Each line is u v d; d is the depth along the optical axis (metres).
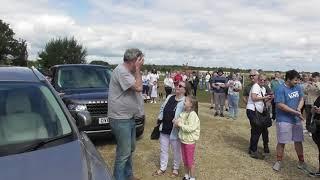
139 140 10.66
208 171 8.20
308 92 13.08
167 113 7.61
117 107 6.26
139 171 7.99
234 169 8.40
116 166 6.41
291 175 8.13
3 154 3.63
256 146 9.36
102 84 10.71
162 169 7.78
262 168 8.55
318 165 8.92
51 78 10.74
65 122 4.30
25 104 4.45
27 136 4.02
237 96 15.88
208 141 11.02
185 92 7.49
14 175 3.26
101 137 9.64
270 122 9.42
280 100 8.23
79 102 9.15
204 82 42.66
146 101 23.72
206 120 15.11
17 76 4.91
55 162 3.49
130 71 6.25
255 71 9.45
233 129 13.16
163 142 7.74
